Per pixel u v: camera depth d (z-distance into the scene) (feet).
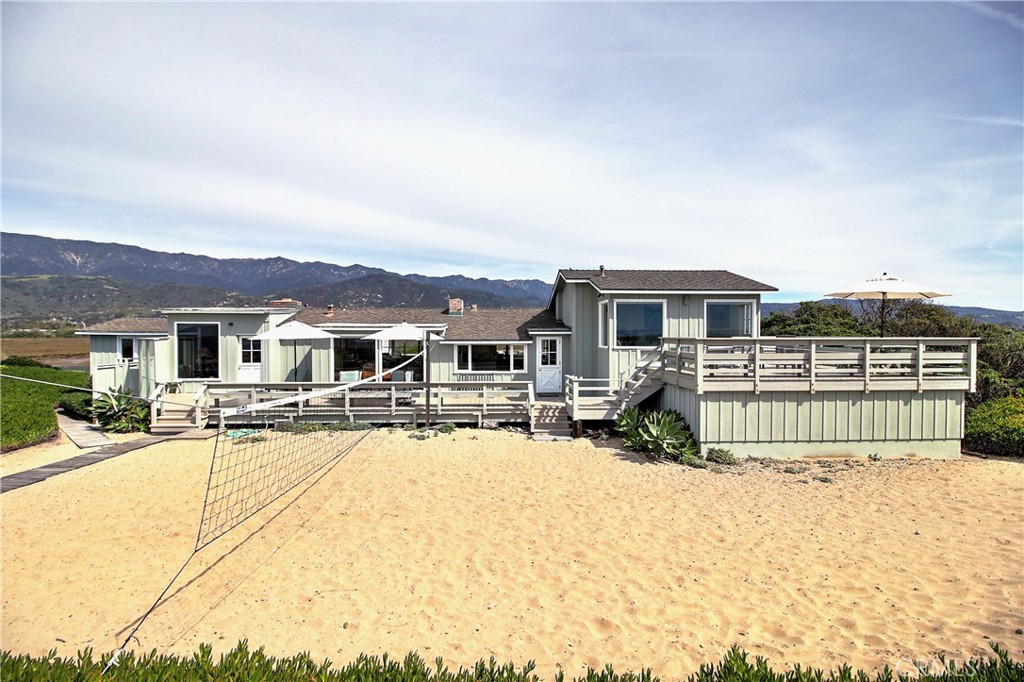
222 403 54.65
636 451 44.09
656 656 16.42
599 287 58.03
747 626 18.11
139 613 18.84
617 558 23.29
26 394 58.95
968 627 17.74
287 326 57.77
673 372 47.19
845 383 42.19
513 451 44.01
